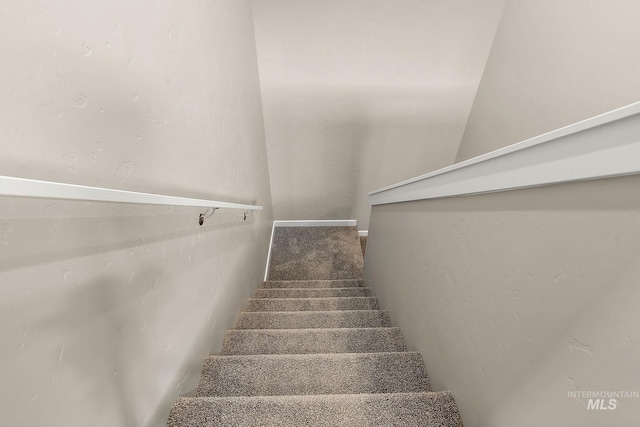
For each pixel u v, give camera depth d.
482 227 0.88
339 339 1.56
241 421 0.94
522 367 0.67
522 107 2.21
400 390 1.19
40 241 0.47
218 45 1.45
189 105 1.08
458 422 0.95
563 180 0.55
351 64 2.62
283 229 4.19
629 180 0.44
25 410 0.46
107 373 0.65
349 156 3.34
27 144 0.45
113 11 0.65
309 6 2.28
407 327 1.53
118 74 0.67
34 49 0.46
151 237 0.82
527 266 0.67
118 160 0.67
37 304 0.47
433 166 3.42
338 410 0.97
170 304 0.94
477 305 0.88
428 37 2.47
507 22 2.31
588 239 0.51
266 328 1.82
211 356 1.29
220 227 1.48
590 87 1.67
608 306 0.47
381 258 2.19
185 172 1.05
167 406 0.93
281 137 3.16
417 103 2.90
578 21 1.72
